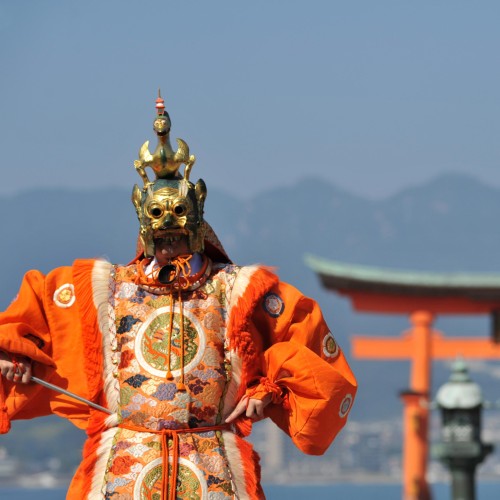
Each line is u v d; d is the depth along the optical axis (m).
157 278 12.23
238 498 11.85
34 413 12.48
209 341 12.14
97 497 11.77
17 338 12.12
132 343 12.13
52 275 12.56
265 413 12.45
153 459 11.77
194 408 11.96
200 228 12.31
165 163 12.27
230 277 12.38
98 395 12.25
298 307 12.48
